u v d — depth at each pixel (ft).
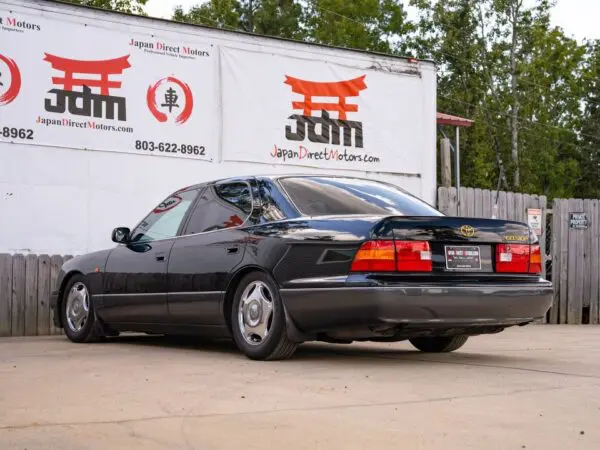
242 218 22.47
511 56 141.28
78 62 35.47
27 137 34.30
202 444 12.10
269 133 39.73
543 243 41.45
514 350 25.46
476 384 17.35
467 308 19.67
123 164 36.24
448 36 140.77
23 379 18.13
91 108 35.63
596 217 42.24
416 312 19.21
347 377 18.31
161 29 37.32
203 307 22.82
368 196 22.43
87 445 12.04
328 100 41.32
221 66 38.65
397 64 43.21
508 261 20.70
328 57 41.37
